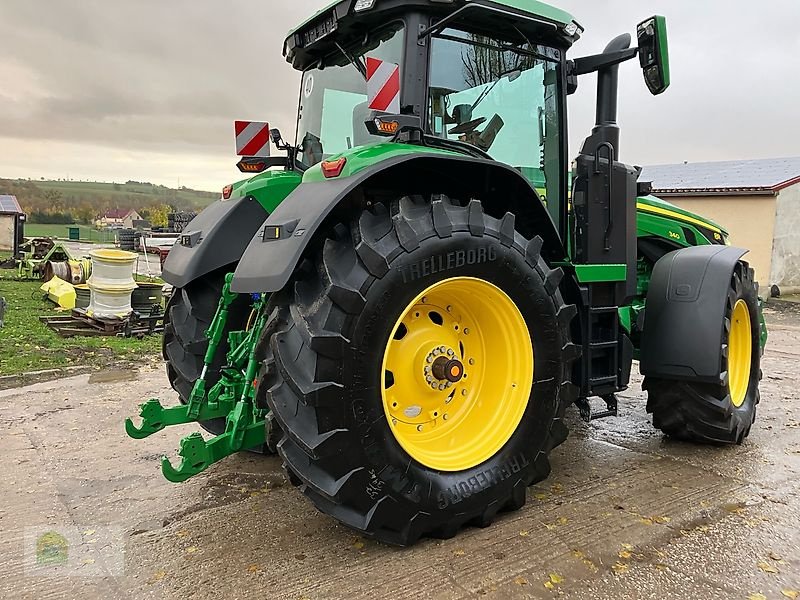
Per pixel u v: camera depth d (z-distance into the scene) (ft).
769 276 46.34
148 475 11.37
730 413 12.62
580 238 11.28
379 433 8.05
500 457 9.30
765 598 7.64
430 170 9.46
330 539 9.05
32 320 27.84
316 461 7.79
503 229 9.05
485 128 10.55
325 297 7.78
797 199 47.44
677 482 11.21
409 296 8.19
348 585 7.85
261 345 8.41
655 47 10.54
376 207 8.46
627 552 8.70
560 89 11.43
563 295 11.01
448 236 8.42
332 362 7.66
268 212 11.78
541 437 9.64
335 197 7.89
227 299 10.78
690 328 12.21
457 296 9.27
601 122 11.57
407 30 9.57
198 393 10.05
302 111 12.96
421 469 8.54
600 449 13.03
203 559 8.50
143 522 9.58
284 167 13.03
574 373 11.09
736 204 47.42
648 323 12.75
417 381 9.16
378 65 8.63
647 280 15.83
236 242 11.41
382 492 8.13
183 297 11.73
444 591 7.73
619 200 11.53
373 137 10.69
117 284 25.68
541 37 10.94
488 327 9.58
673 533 9.27
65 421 14.33
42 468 11.63
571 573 8.15
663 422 13.14
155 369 19.65
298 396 7.70
